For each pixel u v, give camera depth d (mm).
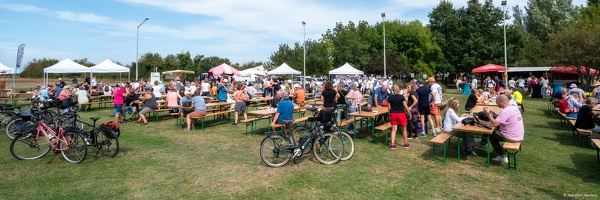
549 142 8258
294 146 6309
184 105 10812
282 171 5953
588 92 17734
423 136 8898
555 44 21641
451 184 5281
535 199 4695
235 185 5270
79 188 5156
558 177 5594
